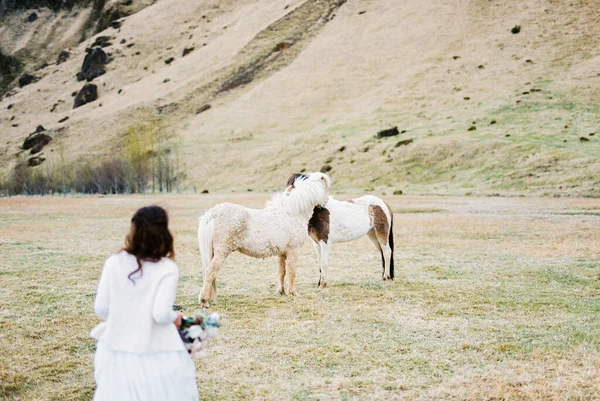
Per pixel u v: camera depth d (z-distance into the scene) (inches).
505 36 4911.4
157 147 4672.7
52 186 3693.4
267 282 483.2
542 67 4229.8
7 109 7396.7
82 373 265.0
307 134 4175.7
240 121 4953.3
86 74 7721.5
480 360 278.1
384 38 5684.1
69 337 320.5
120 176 3548.2
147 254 156.3
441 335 320.5
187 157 4367.6
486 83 4239.7
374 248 694.5
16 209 1487.5
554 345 300.7
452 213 1219.9
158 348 153.4
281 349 294.8
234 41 6865.2
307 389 242.5
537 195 2079.2
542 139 2898.6
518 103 3641.7
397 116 4040.4
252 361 277.1
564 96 3617.1
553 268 537.6
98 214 1288.1
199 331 163.3
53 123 6368.1
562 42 4527.6
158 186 3964.1
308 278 502.0
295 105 4995.1
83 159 4970.5
